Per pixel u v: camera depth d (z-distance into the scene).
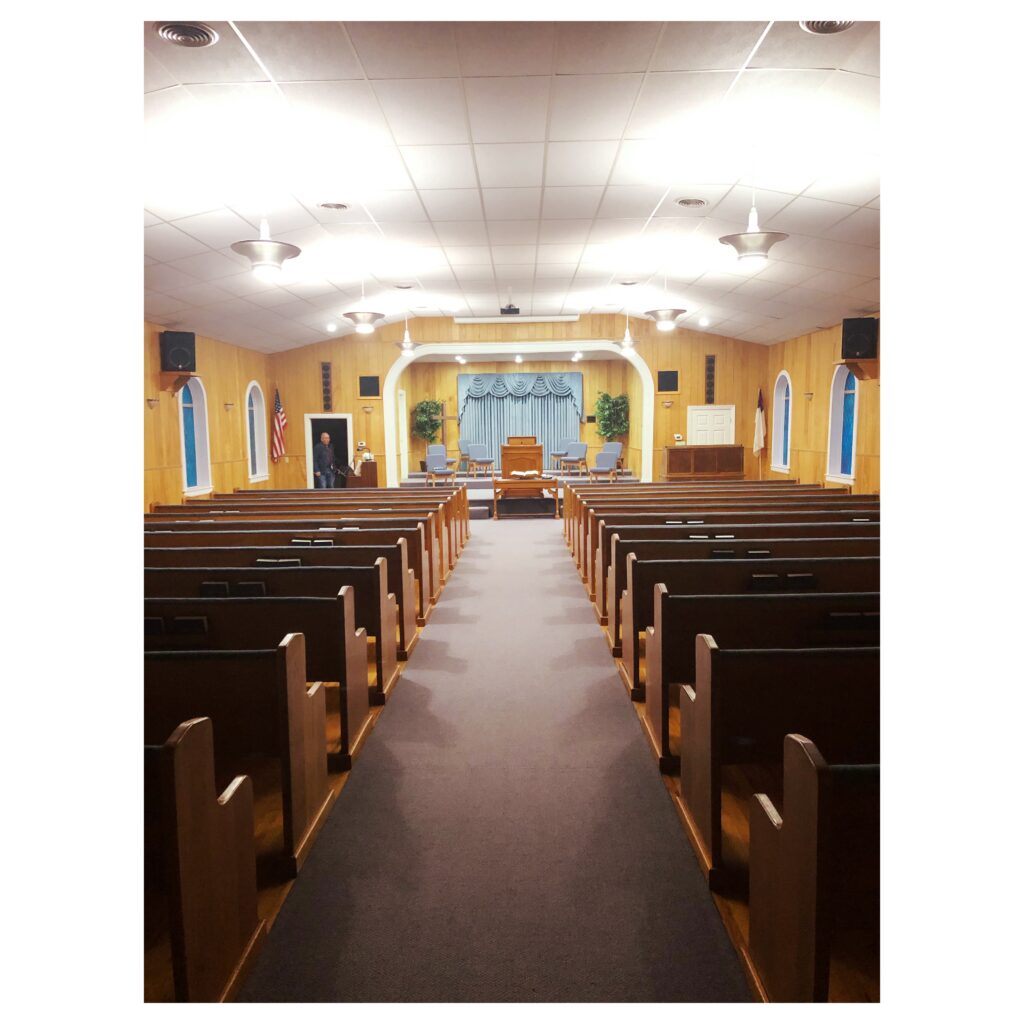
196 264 7.59
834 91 4.38
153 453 9.38
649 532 5.62
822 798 1.63
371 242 7.78
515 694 4.45
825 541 4.84
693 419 14.47
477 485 15.70
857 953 2.07
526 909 2.48
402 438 17.34
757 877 2.08
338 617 3.41
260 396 13.66
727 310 11.78
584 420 19.08
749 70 4.12
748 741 2.56
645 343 14.34
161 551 4.88
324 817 3.04
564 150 5.29
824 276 8.62
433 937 2.35
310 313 11.23
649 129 4.92
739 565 4.11
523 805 3.16
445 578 7.53
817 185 5.95
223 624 3.42
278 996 2.11
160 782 1.81
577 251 8.54
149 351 9.30
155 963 2.14
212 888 2.00
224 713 2.63
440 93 4.35
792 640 3.33
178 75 4.05
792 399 13.05
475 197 6.38
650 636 3.73
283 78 4.12
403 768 3.51
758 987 2.04
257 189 5.82
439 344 14.52
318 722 3.00
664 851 2.82
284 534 5.65
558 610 6.41
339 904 2.52
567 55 3.95
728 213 6.89
